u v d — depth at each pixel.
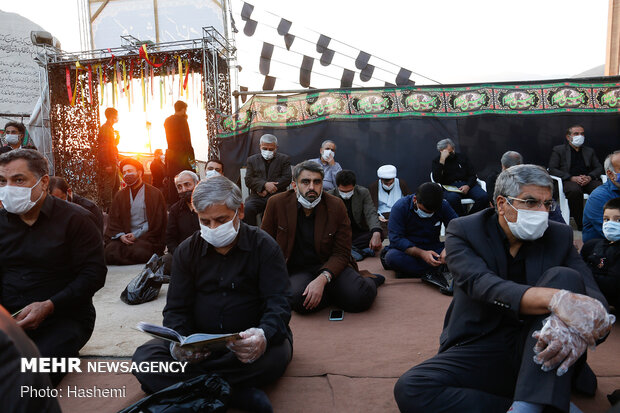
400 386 1.86
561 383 1.53
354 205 5.51
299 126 7.89
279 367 2.27
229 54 9.41
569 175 6.98
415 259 4.49
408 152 7.77
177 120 8.07
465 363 1.88
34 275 2.54
